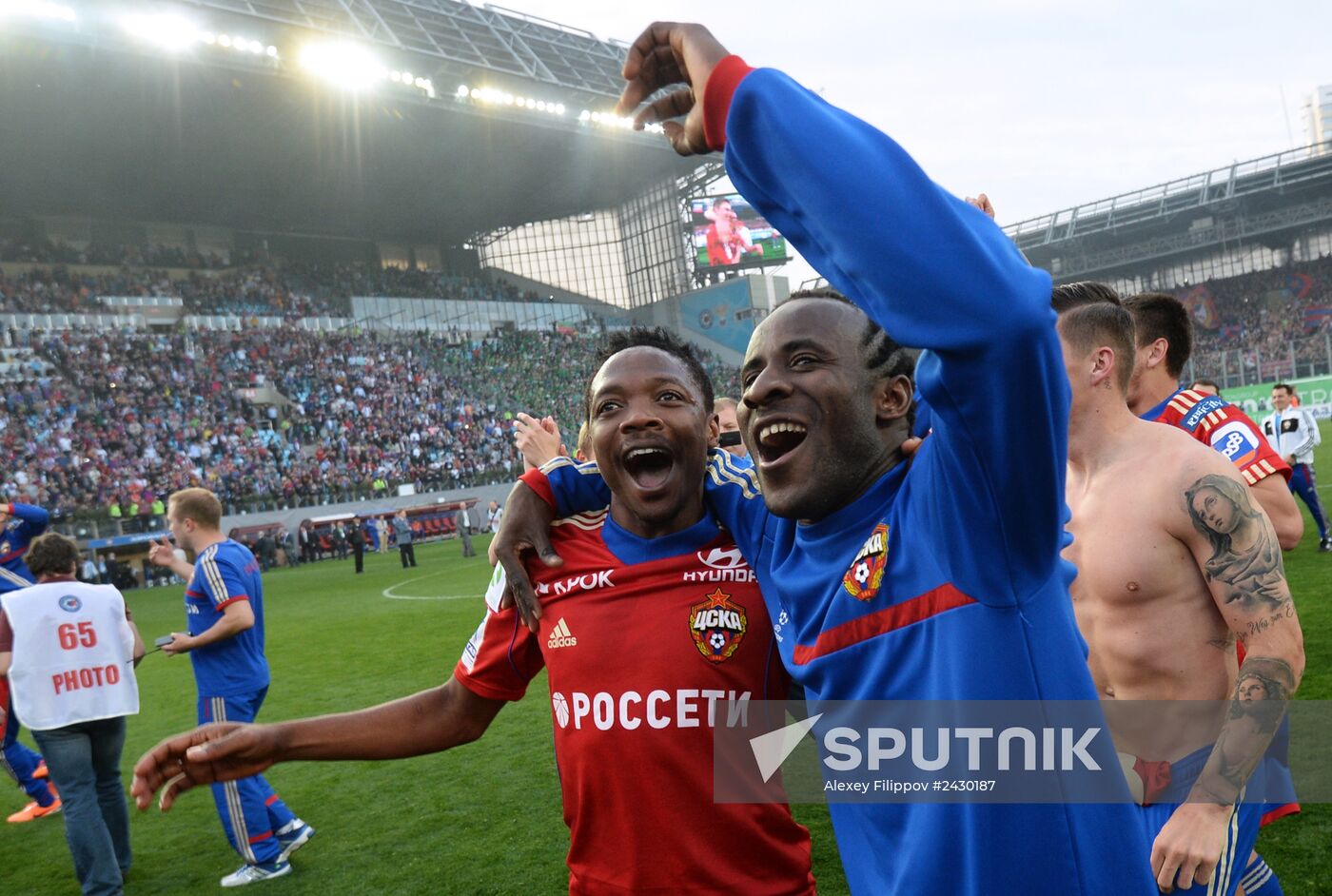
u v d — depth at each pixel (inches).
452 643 401.7
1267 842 134.4
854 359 46.0
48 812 221.9
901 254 34.9
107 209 1657.2
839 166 36.1
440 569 808.9
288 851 168.9
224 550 175.2
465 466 1398.9
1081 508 85.2
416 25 1403.8
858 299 38.1
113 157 1467.8
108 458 1129.4
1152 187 2049.7
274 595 697.0
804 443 45.9
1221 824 69.2
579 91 1545.3
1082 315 85.2
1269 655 71.9
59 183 1530.5
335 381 1461.6
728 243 2094.0
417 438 1425.9
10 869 186.4
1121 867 42.8
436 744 79.0
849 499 48.3
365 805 202.2
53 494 1025.5
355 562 891.4
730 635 69.1
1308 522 443.2
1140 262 2196.1
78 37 1117.7
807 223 39.0
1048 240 2206.0
